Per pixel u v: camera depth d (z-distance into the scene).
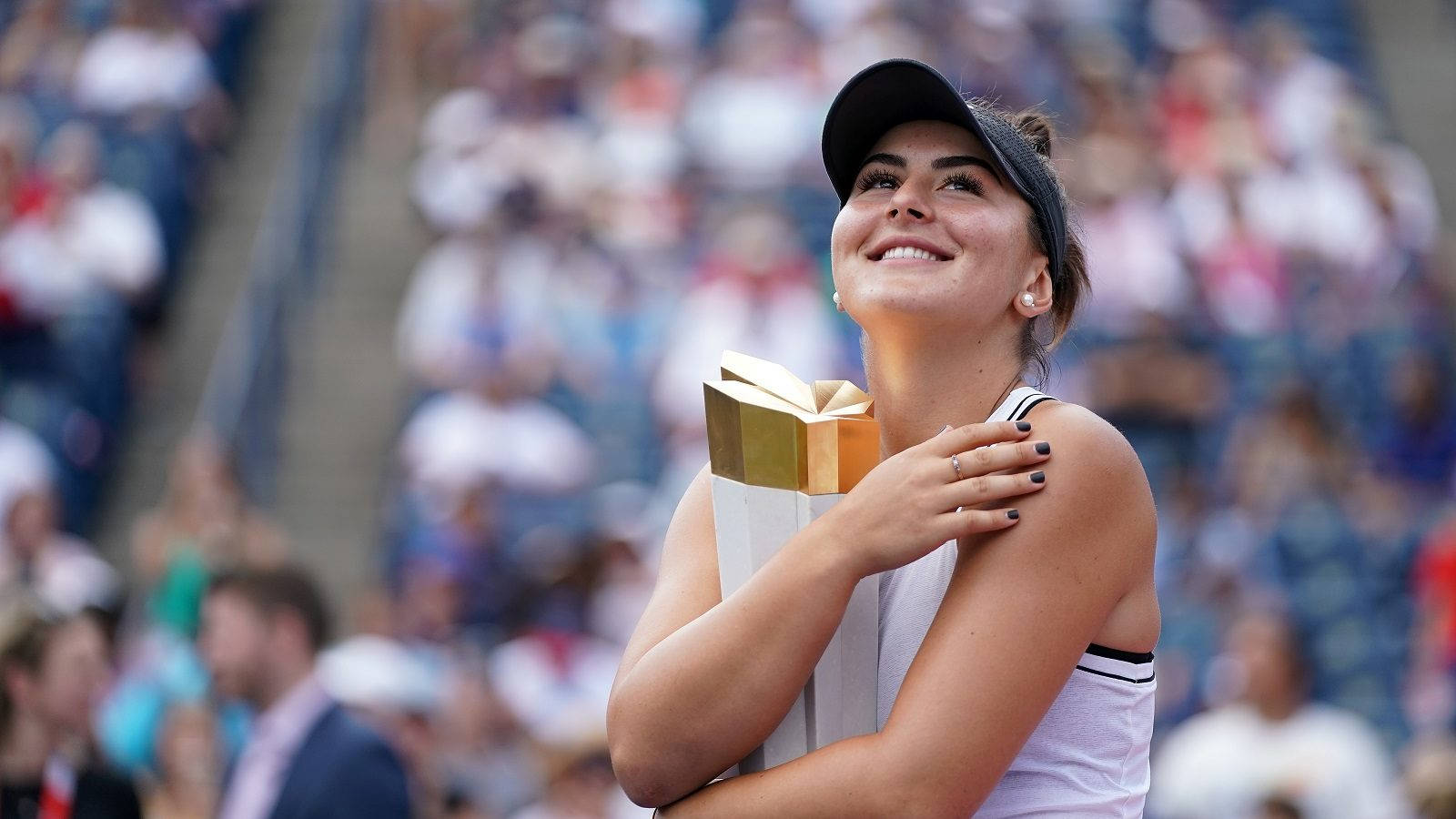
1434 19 45.81
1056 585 5.73
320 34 44.00
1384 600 26.20
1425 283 34.28
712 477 6.29
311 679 13.52
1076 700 5.96
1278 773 19.94
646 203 35.19
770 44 38.16
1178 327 32.22
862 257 6.38
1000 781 5.96
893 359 6.38
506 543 29.33
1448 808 16.12
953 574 5.98
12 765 13.05
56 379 31.81
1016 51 39.03
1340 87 39.38
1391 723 24.61
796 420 6.04
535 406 30.75
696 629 5.81
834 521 5.75
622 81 38.38
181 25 40.34
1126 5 42.94
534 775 19.05
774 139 36.84
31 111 38.44
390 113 40.62
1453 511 27.84
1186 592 25.28
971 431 5.80
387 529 30.53
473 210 36.53
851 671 5.97
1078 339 31.48
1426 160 41.31
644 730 5.81
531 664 22.38
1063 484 5.79
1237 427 29.70
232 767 14.88
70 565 26.41
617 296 33.09
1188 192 35.12
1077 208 7.07
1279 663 20.31
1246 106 38.69
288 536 31.62
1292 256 34.66
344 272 37.00
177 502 26.77
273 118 41.97
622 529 24.89
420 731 17.72
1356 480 28.30
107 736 19.86
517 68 38.44
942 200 6.28
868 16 39.00
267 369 33.16
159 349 35.56
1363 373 32.22
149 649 23.58
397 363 35.09
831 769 5.65
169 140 37.97
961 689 5.62
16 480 28.14
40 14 40.97
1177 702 23.58
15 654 13.08
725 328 31.34
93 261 33.34
